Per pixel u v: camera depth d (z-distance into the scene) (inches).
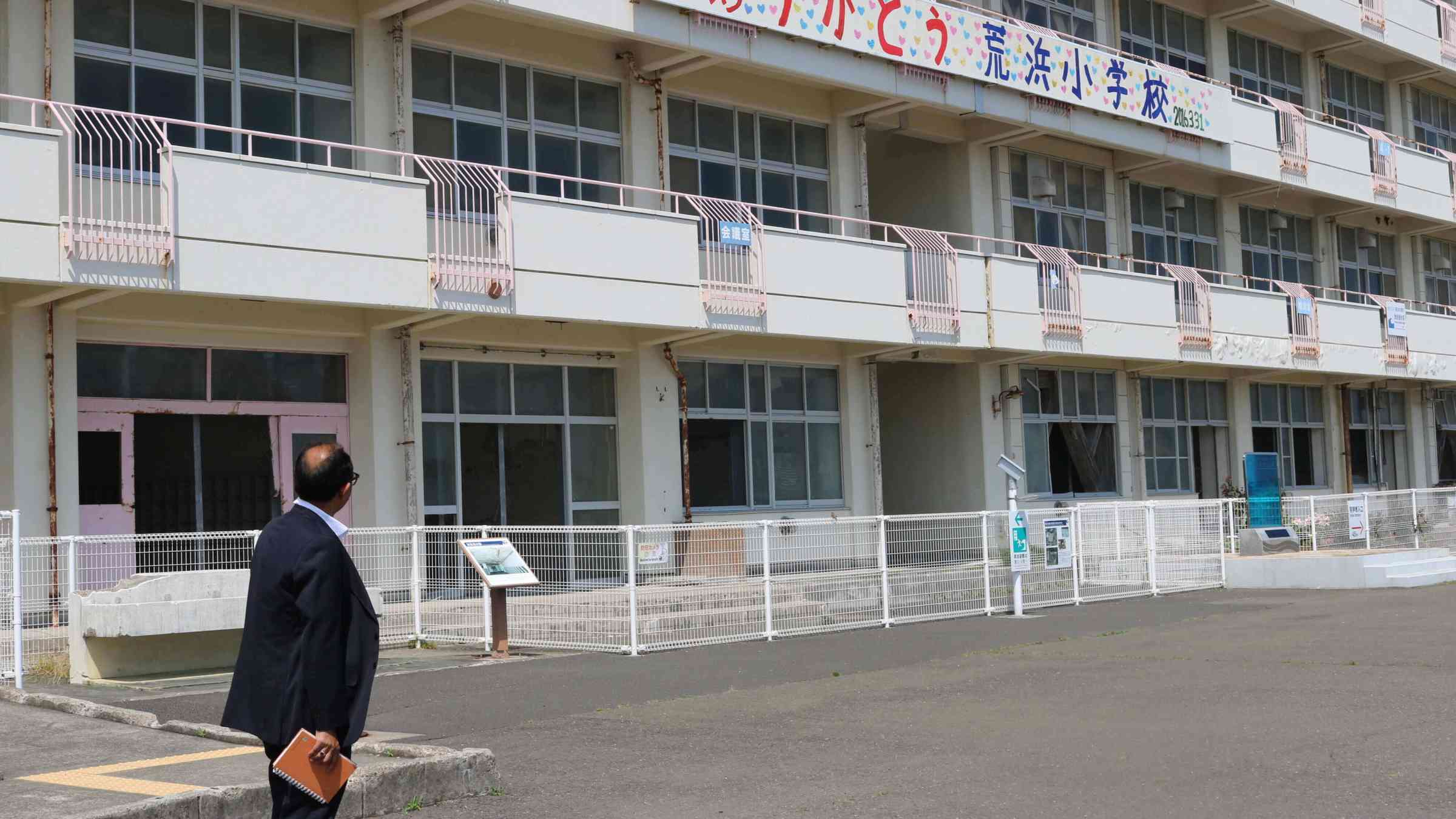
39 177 504.4
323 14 654.5
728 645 548.7
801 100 872.9
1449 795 262.4
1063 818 255.1
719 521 815.1
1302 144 1178.0
